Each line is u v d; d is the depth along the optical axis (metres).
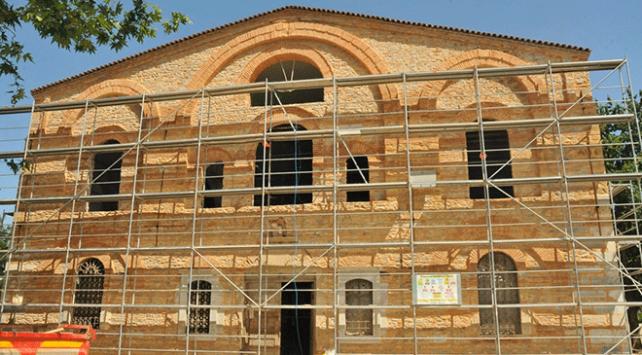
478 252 17.81
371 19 20.66
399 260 18.11
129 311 19.23
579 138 18.45
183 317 18.83
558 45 19.55
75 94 22.48
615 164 25.55
